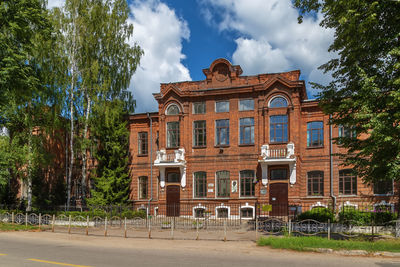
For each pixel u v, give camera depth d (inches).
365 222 802.8
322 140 1229.7
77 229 903.7
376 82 661.9
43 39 1135.0
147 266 405.4
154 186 1386.6
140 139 1446.9
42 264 410.9
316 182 1222.3
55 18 1286.9
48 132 1291.8
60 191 1434.5
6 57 892.0
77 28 1304.1
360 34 658.2
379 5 613.9
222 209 1262.3
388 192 1133.1
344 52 707.4
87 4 1333.7
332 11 665.6
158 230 904.9
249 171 1250.0
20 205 1366.9
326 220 833.5
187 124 1325.0
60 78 1259.8
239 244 634.2
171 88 1346.0
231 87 1284.4
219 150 1286.9
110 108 1334.9
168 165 1291.8
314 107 1246.3
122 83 1390.3
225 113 1298.0
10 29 919.7
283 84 1223.5
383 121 596.7
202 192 1294.3
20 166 1213.1
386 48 642.8
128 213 1199.6
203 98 1331.2
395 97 579.5
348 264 429.7
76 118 1362.0
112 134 1320.1
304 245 553.3
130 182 1418.6
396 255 490.0
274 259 467.8
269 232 832.3
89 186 1460.4
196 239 705.6
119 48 1384.1
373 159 642.2
